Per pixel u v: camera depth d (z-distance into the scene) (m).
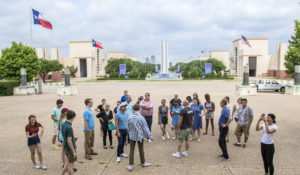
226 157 6.43
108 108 7.52
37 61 34.47
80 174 5.69
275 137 8.71
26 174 5.71
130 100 8.65
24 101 19.67
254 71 83.19
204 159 6.60
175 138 8.60
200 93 25.00
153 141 8.36
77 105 17.20
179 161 6.47
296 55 32.09
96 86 39.78
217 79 63.34
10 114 13.78
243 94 22.78
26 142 8.34
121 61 86.25
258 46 81.00
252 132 9.44
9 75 32.69
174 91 28.02
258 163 6.28
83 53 83.44
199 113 8.29
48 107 16.34
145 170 5.89
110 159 6.66
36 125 6.02
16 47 33.41
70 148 5.09
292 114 12.95
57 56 79.62
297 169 5.89
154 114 13.65
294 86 22.53
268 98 19.98
